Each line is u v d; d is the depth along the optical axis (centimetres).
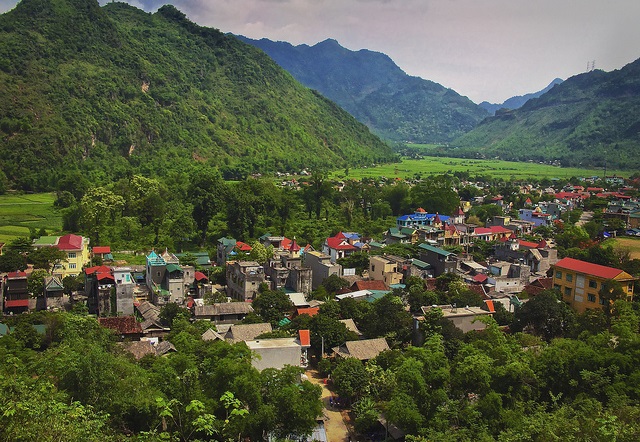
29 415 4441
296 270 12606
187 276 13088
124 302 11194
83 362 5872
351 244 16338
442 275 12638
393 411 6406
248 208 18200
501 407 6331
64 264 13775
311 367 9256
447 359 7575
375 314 9994
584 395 6469
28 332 8806
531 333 9825
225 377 6234
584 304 11100
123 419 5756
